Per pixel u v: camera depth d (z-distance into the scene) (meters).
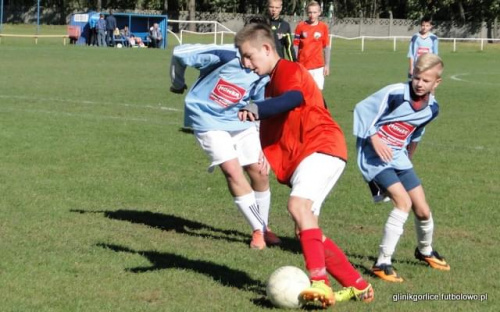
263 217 11.62
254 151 11.32
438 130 23.48
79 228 11.68
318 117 8.20
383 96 9.34
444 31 101.06
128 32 76.00
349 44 88.00
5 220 11.95
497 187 15.50
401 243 11.35
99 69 44.72
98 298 8.52
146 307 8.25
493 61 63.47
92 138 20.19
